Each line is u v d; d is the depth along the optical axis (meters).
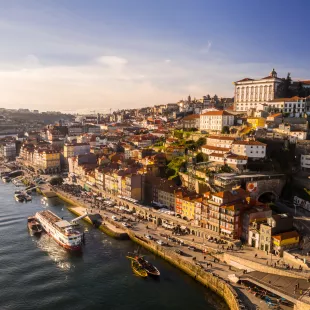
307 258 126.69
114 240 172.00
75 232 163.12
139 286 129.12
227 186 181.25
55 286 130.00
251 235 145.75
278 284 113.31
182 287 127.94
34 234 181.50
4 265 146.62
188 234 165.12
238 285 118.81
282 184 191.25
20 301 120.81
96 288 128.50
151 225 182.88
